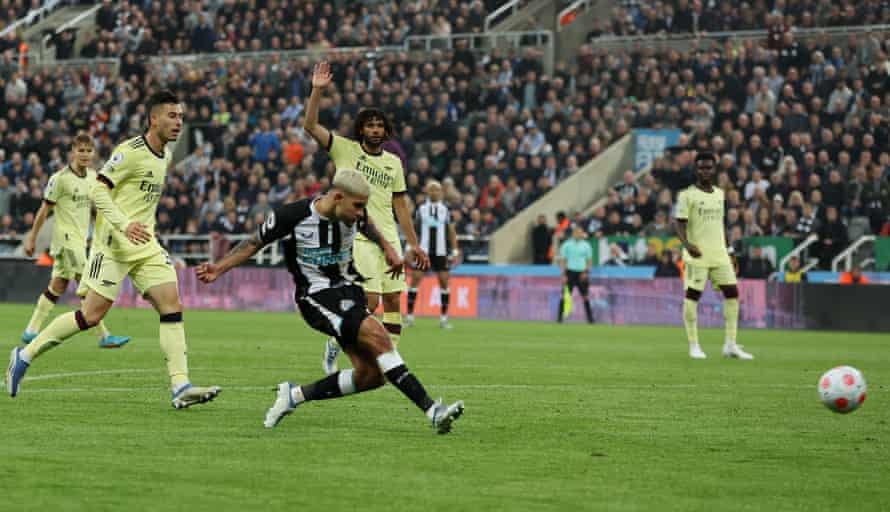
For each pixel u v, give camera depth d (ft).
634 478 31.07
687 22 162.50
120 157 45.01
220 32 191.93
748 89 147.23
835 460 34.50
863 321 119.34
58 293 76.69
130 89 182.91
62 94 185.26
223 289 148.56
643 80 154.20
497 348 82.02
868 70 143.43
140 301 149.38
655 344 91.04
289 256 38.11
